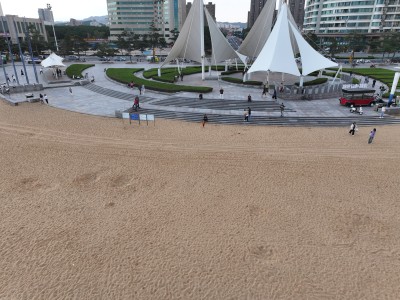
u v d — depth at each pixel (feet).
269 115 105.81
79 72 196.03
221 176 67.82
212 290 39.78
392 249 46.85
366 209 56.34
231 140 86.84
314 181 65.67
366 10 364.58
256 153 78.64
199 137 88.94
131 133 91.71
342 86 133.80
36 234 49.42
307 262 44.32
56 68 181.78
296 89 130.72
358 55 331.16
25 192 61.26
